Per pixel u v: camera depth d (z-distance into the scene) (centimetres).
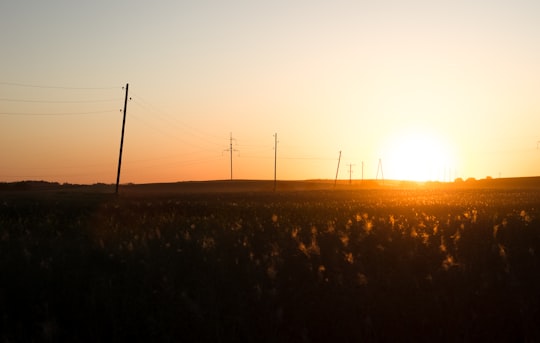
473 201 4106
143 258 1343
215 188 14475
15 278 1190
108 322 1009
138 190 13288
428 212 2797
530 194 6278
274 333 987
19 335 961
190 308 1014
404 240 1556
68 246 1564
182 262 1314
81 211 3319
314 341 1002
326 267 1270
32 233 1959
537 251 1444
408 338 1013
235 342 975
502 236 1648
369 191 9750
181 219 2534
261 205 3875
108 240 1672
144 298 1072
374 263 1321
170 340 974
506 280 1175
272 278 1161
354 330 1005
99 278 1174
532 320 1041
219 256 1362
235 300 1075
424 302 1098
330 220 2266
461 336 1019
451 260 1264
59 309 1054
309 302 1082
